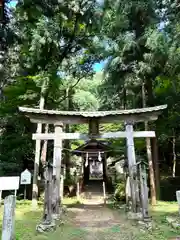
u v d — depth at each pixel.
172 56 7.73
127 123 7.50
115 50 9.56
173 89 9.68
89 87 15.66
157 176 10.07
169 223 5.59
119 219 6.62
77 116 7.48
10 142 11.65
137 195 6.40
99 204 10.12
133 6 9.16
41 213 7.39
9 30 8.20
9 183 6.79
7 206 3.55
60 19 10.76
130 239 4.53
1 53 9.21
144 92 9.96
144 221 5.51
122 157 12.14
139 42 9.24
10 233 3.45
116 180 12.96
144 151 12.23
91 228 5.53
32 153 12.20
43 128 12.13
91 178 17.38
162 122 10.45
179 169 14.73
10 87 10.95
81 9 10.84
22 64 11.45
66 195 12.48
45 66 10.95
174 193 10.67
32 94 10.63
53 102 12.10
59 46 11.16
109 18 10.38
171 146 14.84
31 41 9.98
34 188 8.78
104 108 14.48
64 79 12.76
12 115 11.52
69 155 14.15
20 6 9.27
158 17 9.30
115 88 11.34
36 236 4.78
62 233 5.07
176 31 7.73
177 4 8.36
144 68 8.98
